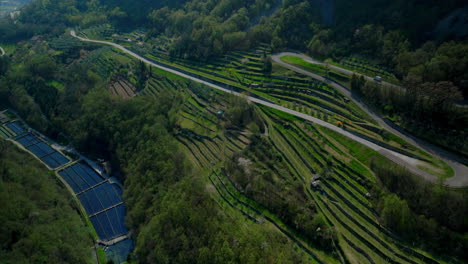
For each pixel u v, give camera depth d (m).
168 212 117.81
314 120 158.50
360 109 155.50
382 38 180.62
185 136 174.62
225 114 179.00
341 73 179.38
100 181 163.12
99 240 133.00
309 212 115.31
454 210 98.06
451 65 138.62
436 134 128.25
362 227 108.25
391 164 123.00
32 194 135.50
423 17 170.00
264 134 158.88
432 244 97.81
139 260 118.44
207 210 117.62
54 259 111.12
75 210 145.00
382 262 97.88
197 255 105.69
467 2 157.88
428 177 115.38
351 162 130.88
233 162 144.25
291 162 139.00
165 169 137.62
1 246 111.19
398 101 143.12
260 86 194.38
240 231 109.25
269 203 123.38
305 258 102.56
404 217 101.75
